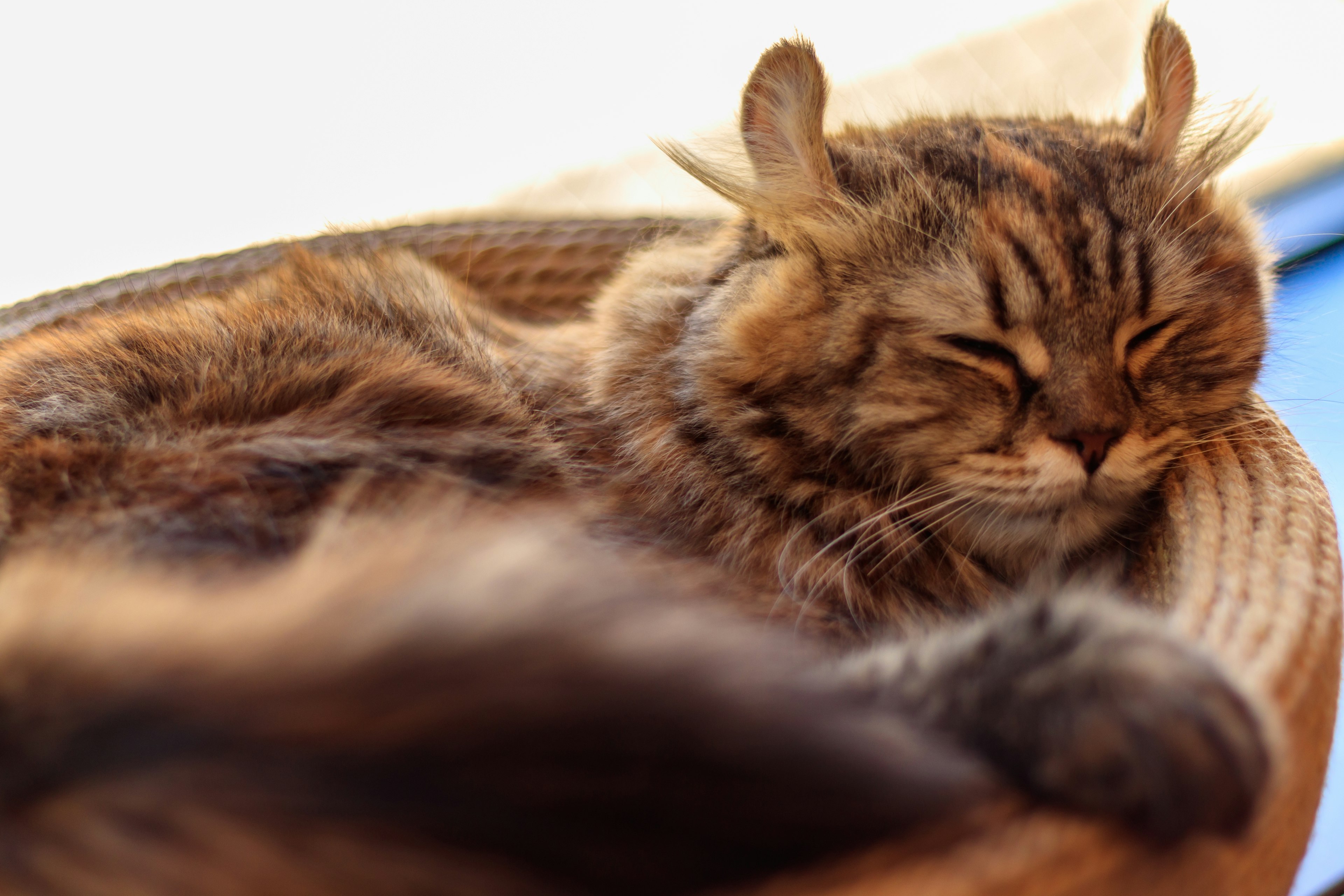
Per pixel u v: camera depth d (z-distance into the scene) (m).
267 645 0.37
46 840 0.35
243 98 0.73
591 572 0.40
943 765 0.41
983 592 0.51
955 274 0.50
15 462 0.46
